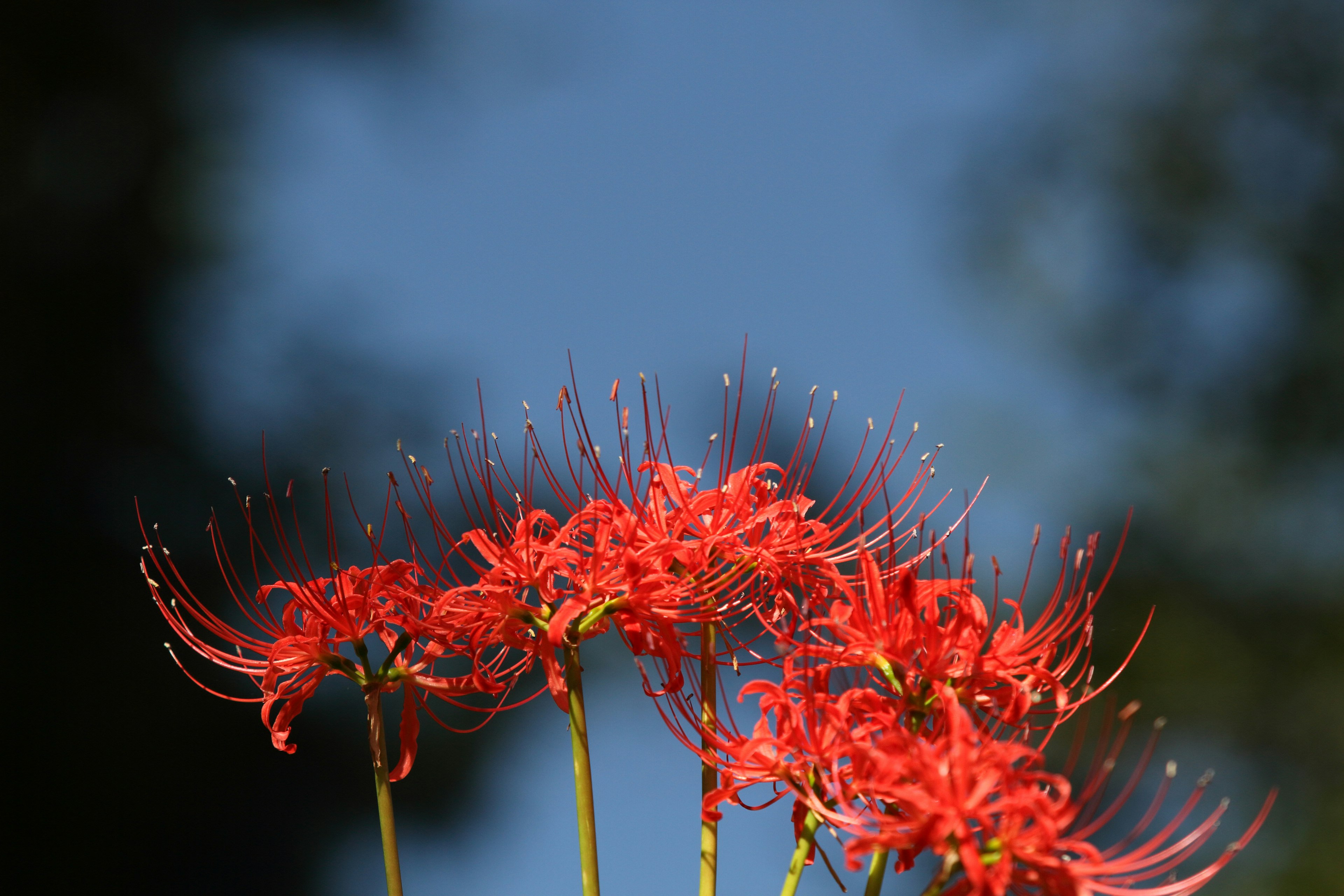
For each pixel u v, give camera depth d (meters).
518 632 3.62
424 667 3.74
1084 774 14.35
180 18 15.81
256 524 12.85
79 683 12.14
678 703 3.54
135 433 13.44
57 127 14.58
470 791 13.39
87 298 13.94
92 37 14.75
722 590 3.81
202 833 12.45
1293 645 16.88
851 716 3.16
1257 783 15.84
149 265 14.63
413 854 13.34
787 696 3.23
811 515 4.81
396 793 13.12
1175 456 18.66
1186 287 20.28
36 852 11.80
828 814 3.05
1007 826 2.81
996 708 3.29
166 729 12.33
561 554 3.60
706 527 3.77
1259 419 18.78
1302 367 18.64
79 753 12.01
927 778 2.84
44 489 12.71
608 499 3.70
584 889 3.44
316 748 12.94
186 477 13.28
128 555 12.73
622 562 3.61
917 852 2.96
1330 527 17.80
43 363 13.32
